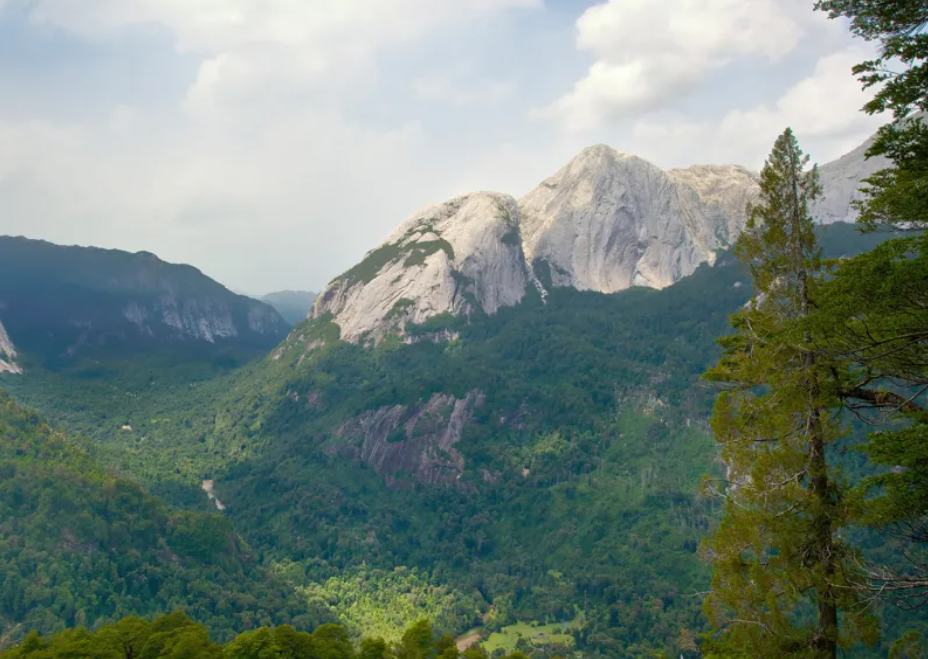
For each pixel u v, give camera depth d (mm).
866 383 37344
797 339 37281
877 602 36812
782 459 38875
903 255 33438
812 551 37844
